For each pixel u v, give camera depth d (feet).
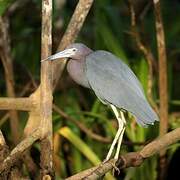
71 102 40.91
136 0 39.91
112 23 40.34
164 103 33.19
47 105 24.31
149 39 44.75
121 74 26.45
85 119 38.22
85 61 27.53
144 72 35.32
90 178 24.40
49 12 24.31
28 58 44.24
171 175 41.14
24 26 45.80
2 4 27.71
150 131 35.76
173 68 46.91
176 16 51.06
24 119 39.52
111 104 26.84
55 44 40.34
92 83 26.86
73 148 37.47
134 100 25.82
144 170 35.17
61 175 38.42
